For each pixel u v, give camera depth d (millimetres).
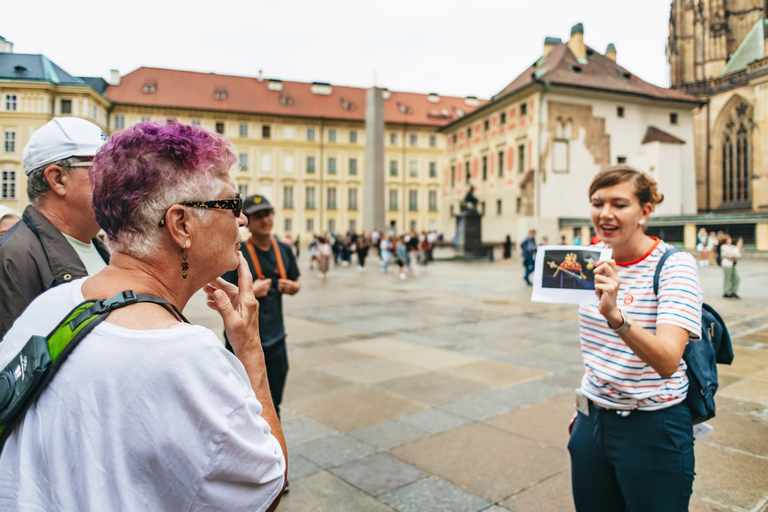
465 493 2986
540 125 34594
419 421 4156
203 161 1061
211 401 888
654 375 1696
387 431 3945
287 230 58281
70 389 863
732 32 46438
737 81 41719
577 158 35406
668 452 1682
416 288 15258
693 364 1737
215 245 1098
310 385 5176
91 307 930
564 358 6309
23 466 878
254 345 1170
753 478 3115
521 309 10703
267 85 59500
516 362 6109
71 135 1774
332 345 7125
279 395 3391
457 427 4023
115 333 890
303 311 10469
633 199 1748
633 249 1793
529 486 3061
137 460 847
